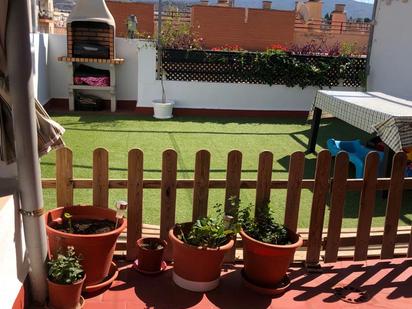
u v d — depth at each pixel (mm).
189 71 9562
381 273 3441
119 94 9938
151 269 3170
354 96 6594
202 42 16047
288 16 16359
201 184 3240
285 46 15781
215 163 6176
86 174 5375
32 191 2545
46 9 10117
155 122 8703
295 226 3408
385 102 6102
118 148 6656
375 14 9875
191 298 2977
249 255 3076
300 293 3129
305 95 9984
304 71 9766
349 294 3152
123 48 9719
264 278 3074
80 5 9227
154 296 2965
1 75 2473
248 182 3301
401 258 3678
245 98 9789
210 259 2941
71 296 2689
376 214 4691
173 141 7270
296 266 3471
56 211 3021
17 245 2564
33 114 2482
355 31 19156
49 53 9531
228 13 16016
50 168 5488
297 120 9664
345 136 8336
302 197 5102
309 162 6523
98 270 2912
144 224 3881
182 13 16062
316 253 3447
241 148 7082
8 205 2432
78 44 9242
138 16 15789
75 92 9680
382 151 5867
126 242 3318
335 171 3318
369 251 3727
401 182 3420
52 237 2826
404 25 8859
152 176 5457
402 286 3283
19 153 2484
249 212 3268
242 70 9680
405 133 4918
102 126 8109
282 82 9836
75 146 6629
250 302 2988
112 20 9305
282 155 6824
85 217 3105
